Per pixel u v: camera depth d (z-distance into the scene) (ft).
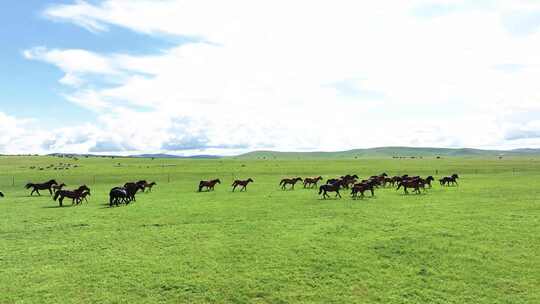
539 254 67.62
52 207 126.62
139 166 403.95
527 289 52.95
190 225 95.25
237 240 79.87
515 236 79.51
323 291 53.57
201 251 72.33
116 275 59.93
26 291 53.88
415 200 135.23
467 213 106.83
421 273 59.93
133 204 131.75
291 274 59.88
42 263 66.03
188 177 263.70
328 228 89.81
